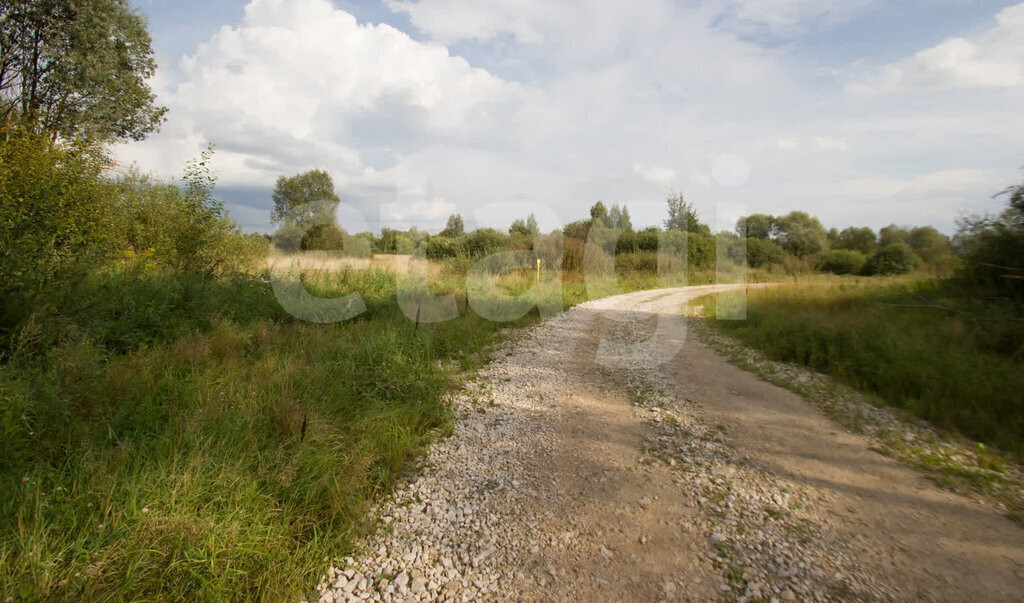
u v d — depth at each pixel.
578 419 5.23
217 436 3.79
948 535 3.15
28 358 4.32
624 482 3.88
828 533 3.18
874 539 3.11
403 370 6.02
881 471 4.05
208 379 4.77
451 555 2.99
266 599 2.56
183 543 2.71
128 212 10.25
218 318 6.66
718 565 2.86
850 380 6.43
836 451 4.43
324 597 2.64
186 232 9.18
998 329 6.55
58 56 16.12
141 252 9.66
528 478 3.94
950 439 4.62
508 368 7.13
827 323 8.28
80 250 5.74
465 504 3.56
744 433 4.86
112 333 5.41
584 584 2.71
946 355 6.12
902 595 2.59
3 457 3.15
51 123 16.02
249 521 3.04
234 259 9.98
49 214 5.61
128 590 2.47
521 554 2.99
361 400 5.14
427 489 3.76
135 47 19.06
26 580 2.36
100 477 3.07
